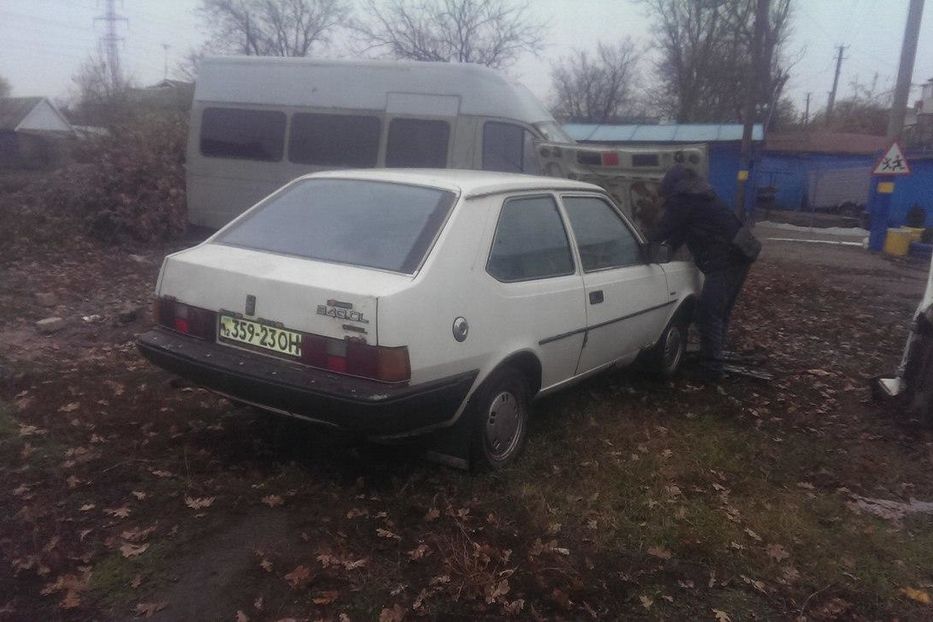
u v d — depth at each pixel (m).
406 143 10.66
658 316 5.80
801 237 22.14
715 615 3.17
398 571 3.25
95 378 5.45
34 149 30.95
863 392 6.28
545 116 10.88
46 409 4.77
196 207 12.37
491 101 10.31
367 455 4.36
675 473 4.41
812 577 3.51
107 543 3.31
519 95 10.55
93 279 9.35
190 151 12.27
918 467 4.89
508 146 10.31
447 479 4.07
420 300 3.56
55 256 10.59
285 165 11.51
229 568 3.21
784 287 11.67
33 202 13.41
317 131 11.23
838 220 28.30
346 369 3.48
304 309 3.58
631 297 5.32
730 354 7.21
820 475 4.65
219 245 4.25
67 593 2.99
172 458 4.15
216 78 12.06
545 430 4.91
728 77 36.28
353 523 3.61
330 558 3.28
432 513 3.69
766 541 3.78
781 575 3.49
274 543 3.41
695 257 6.22
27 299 7.89
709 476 4.45
